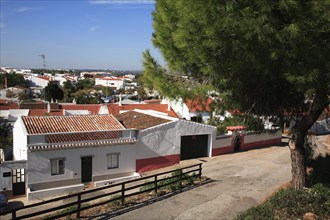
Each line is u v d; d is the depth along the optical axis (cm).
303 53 796
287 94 1141
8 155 2702
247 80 1042
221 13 788
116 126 2350
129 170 2311
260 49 817
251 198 1433
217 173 2088
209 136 2809
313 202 1095
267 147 3247
